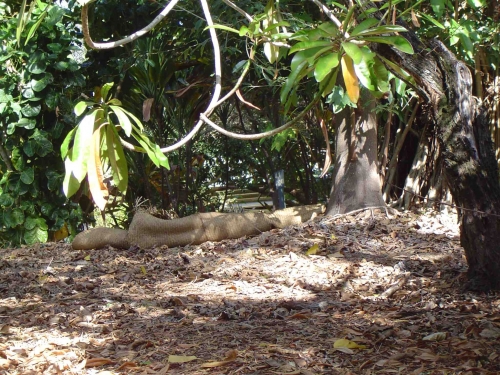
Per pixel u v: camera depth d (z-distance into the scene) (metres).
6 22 7.73
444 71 4.16
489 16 6.38
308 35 2.56
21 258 6.72
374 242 6.17
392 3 3.44
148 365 3.46
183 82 8.51
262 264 5.70
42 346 3.83
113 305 4.71
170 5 2.88
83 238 6.89
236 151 9.92
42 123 7.92
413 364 3.32
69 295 5.15
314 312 4.32
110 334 4.05
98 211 10.58
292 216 7.18
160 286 5.29
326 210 7.29
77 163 2.27
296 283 5.01
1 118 7.77
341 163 7.17
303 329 3.96
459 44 5.82
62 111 7.79
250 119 9.09
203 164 10.29
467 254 4.54
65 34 7.72
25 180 7.65
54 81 7.85
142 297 4.96
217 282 5.28
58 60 7.71
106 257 6.50
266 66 6.94
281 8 6.59
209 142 10.01
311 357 3.46
